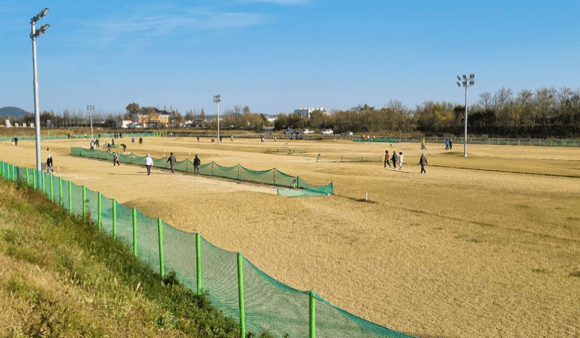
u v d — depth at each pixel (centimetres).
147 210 2586
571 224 2370
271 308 1067
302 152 8225
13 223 1600
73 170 4953
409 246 1972
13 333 813
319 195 3328
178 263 1360
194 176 4503
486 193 3400
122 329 939
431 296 1404
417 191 3506
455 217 2564
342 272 1636
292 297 1122
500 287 1479
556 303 1342
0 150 8181
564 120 14262
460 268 1673
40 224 1736
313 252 1888
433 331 1159
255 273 1216
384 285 1503
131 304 1043
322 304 1099
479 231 2234
